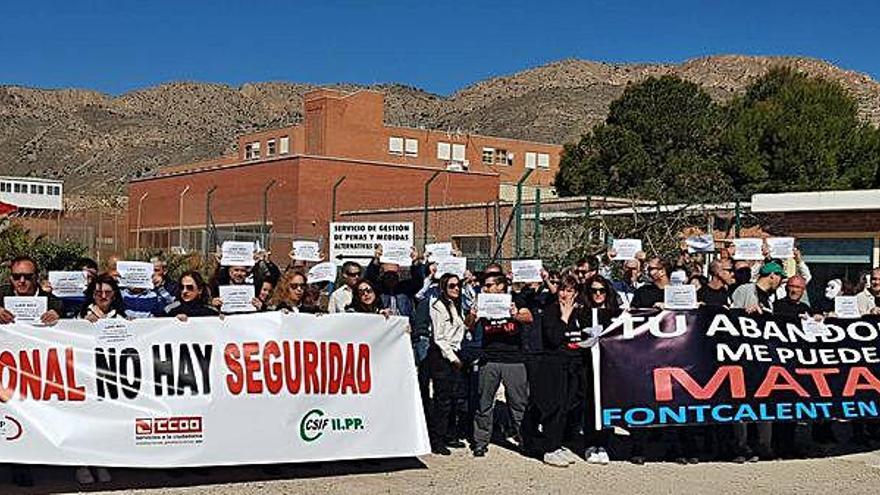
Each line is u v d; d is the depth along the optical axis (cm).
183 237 3775
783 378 1021
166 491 853
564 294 1022
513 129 14188
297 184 3800
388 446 927
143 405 851
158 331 869
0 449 809
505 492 885
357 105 6366
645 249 1834
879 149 4353
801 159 4291
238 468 950
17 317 838
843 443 1148
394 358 947
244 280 1043
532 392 1022
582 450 1082
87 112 17475
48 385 832
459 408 1146
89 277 971
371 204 3991
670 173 4509
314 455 897
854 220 2500
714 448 1081
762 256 1258
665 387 987
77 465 823
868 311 1236
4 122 15950
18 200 5672
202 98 19725
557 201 2533
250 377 884
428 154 6788
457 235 3080
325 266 1230
